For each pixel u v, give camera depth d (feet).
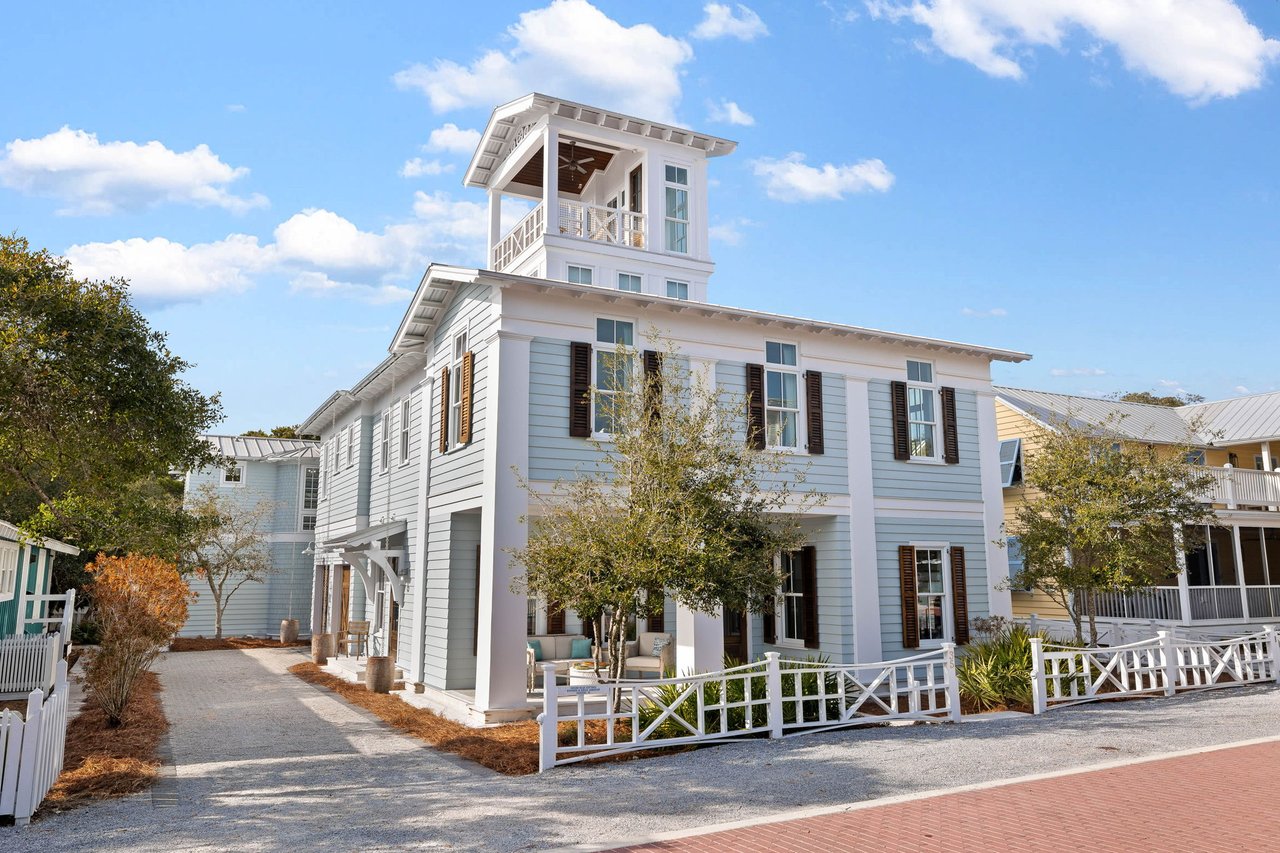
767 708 36.70
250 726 43.83
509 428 44.47
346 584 80.48
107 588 42.93
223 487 102.99
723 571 35.40
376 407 72.84
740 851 20.97
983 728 37.58
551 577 35.96
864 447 55.77
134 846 22.68
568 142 64.23
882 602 54.90
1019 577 55.47
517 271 65.67
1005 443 80.84
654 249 64.18
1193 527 67.41
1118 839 21.33
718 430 38.83
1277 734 34.65
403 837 23.21
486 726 41.32
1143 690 46.65
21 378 34.78
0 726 25.41
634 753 33.76
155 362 38.93
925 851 20.62
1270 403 87.10
